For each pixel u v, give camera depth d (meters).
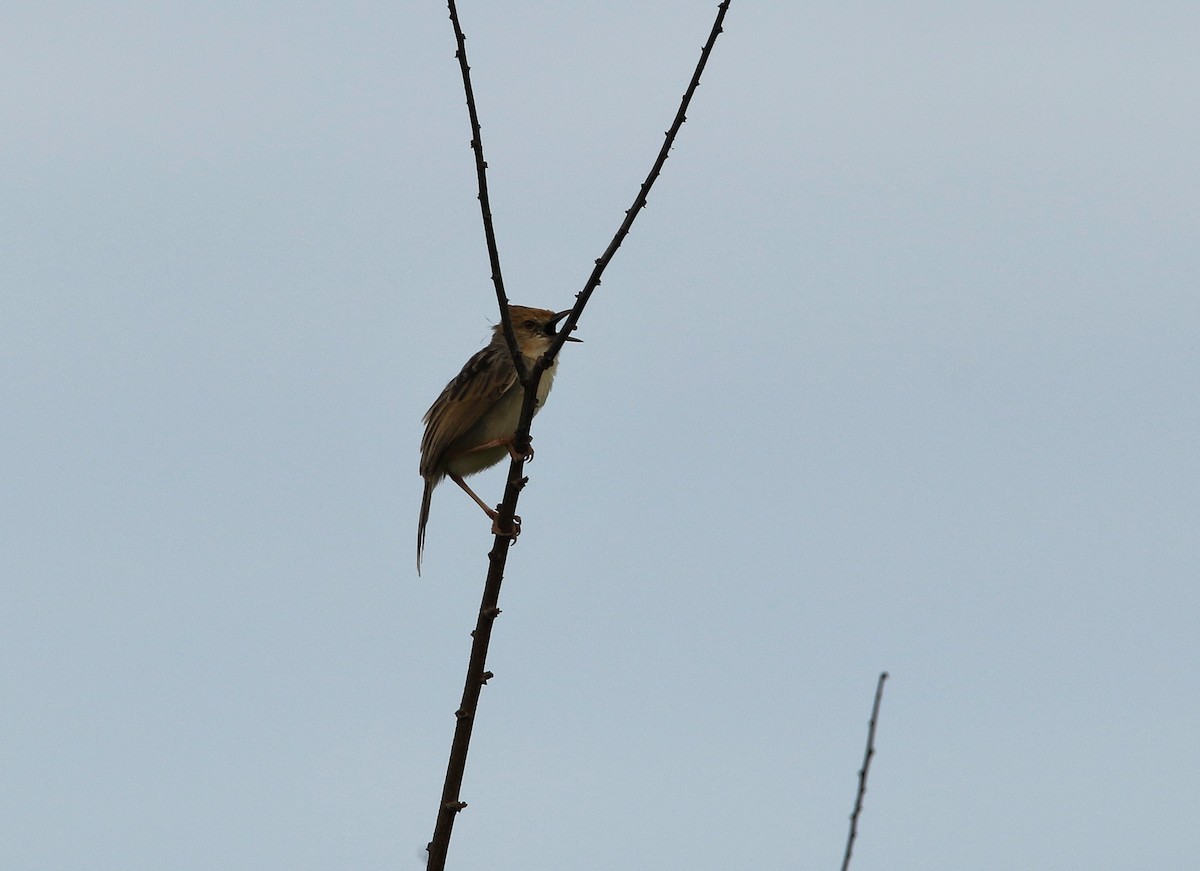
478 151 9.35
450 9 9.26
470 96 9.30
